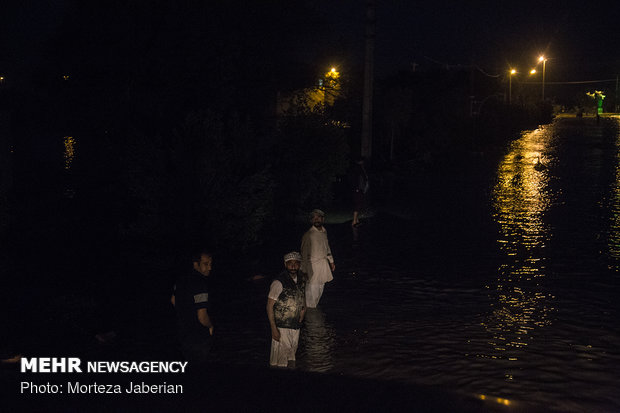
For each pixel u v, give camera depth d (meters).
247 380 6.45
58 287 10.38
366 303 9.85
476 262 12.61
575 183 25.62
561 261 12.66
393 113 33.53
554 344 7.95
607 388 6.54
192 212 12.65
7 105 18.28
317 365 7.14
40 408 5.48
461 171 30.55
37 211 15.66
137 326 8.65
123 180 15.28
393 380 6.66
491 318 9.05
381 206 20.11
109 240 13.73
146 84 17.70
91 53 17.41
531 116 78.56
